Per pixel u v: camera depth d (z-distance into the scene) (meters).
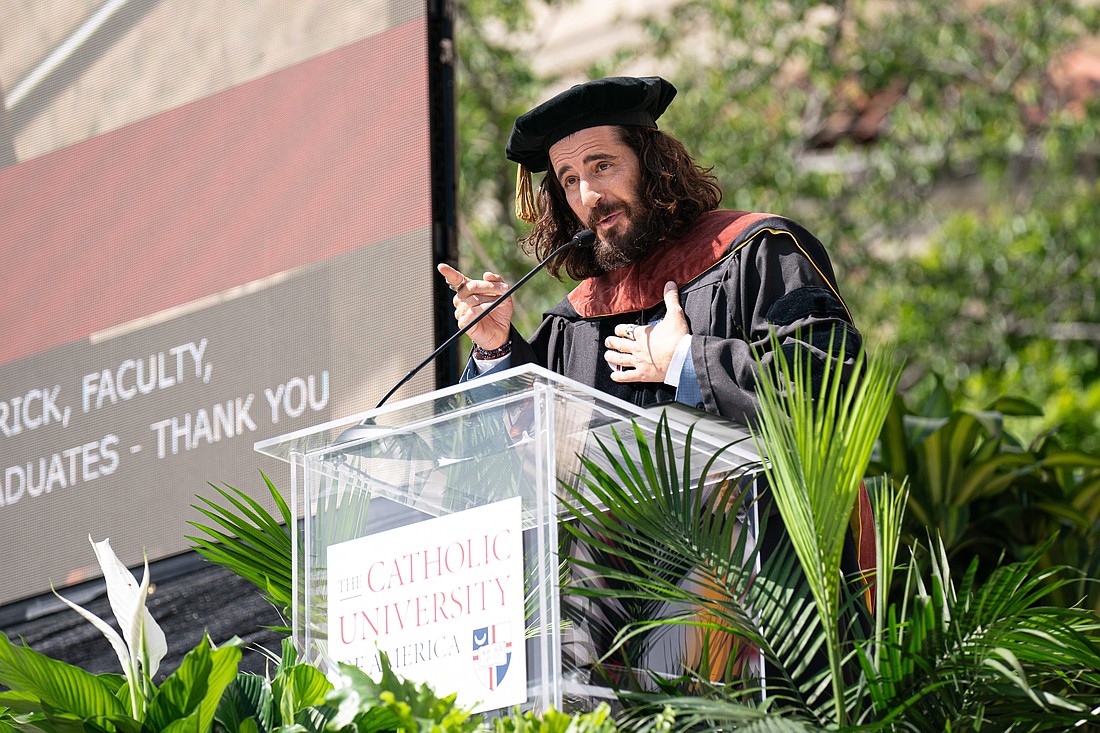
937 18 29.81
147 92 12.55
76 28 13.16
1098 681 6.64
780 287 7.96
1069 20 30.33
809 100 30.19
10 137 13.41
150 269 12.26
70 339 12.62
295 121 11.61
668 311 7.88
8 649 6.45
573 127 8.55
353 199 11.20
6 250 13.20
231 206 11.88
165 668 11.28
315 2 11.67
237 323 11.63
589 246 8.78
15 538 12.52
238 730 6.29
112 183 12.64
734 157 28.09
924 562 10.89
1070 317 30.22
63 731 6.16
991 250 29.81
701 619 6.34
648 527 6.21
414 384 10.66
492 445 5.96
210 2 12.32
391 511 6.25
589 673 5.95
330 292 11.18
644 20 29.11
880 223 30.00
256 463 11.28
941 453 12.98
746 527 6.66
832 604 6.08
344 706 5.63
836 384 6.18
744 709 5.74
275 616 10.81
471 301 8.31
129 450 12.03
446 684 5.87
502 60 26.86
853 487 6.08
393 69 11.19
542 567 5.73
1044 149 30.36
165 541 11.64
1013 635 6.33
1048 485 13.11
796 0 28.81
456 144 11.14
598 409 6.08
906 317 28.92
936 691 6.23
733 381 7.34
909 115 29.38
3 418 12.88
